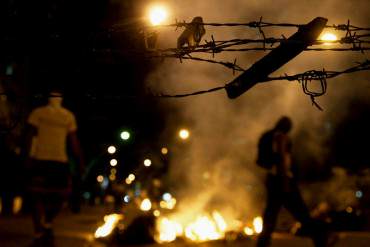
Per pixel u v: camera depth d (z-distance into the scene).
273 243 14.01
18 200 29.41
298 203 11.24
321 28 4.88
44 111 11.84
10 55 5.31
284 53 4.91
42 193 11.78
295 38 4.91
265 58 4.96
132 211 25.06
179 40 5.51
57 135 11.95
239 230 16.73
